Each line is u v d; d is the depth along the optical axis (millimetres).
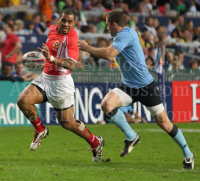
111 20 20391
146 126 41531
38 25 49406
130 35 20000
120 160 22844
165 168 20281
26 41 45625
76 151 26094
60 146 28266
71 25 20469
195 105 46844
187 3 67250
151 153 25391
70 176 17812
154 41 54562
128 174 18453
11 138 32375
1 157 23547
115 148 27484
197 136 34281
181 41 57219
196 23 62375
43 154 24828
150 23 55812
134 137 21812
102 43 46719
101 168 19953
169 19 59781
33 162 21859
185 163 20078
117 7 60156
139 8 61562
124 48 20156
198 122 46500
